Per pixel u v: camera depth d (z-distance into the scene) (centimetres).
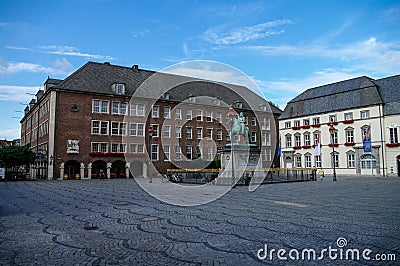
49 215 1232
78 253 709
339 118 5494
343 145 5394
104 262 644
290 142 6244
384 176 4825
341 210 1291
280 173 4006
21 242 809
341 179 4122
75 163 4897
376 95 5062
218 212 1270
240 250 720
